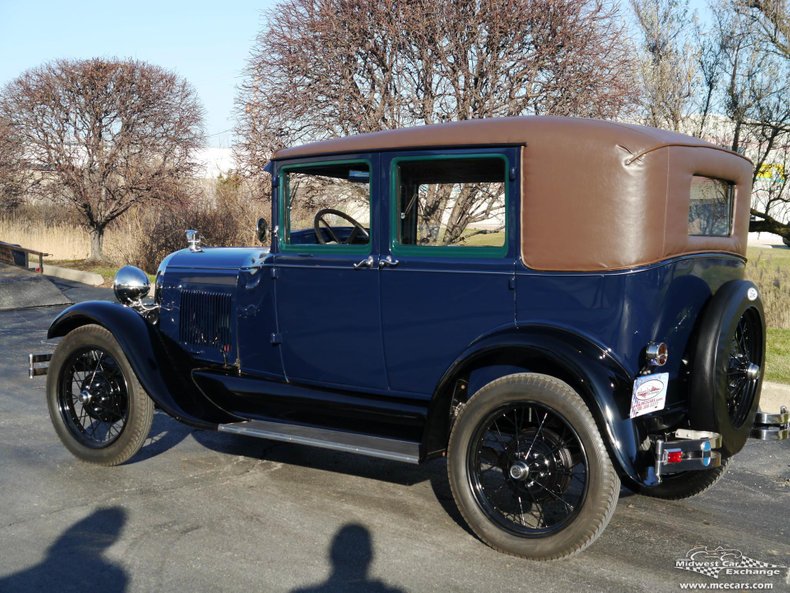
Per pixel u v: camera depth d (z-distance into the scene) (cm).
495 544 348
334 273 414
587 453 326
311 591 311
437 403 363
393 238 395
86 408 477
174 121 1691
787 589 319
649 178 333
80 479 444
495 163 371
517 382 341
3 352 868
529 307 357
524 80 959
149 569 329
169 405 443
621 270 335
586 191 339
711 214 386
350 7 965
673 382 360
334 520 387
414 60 980
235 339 467
